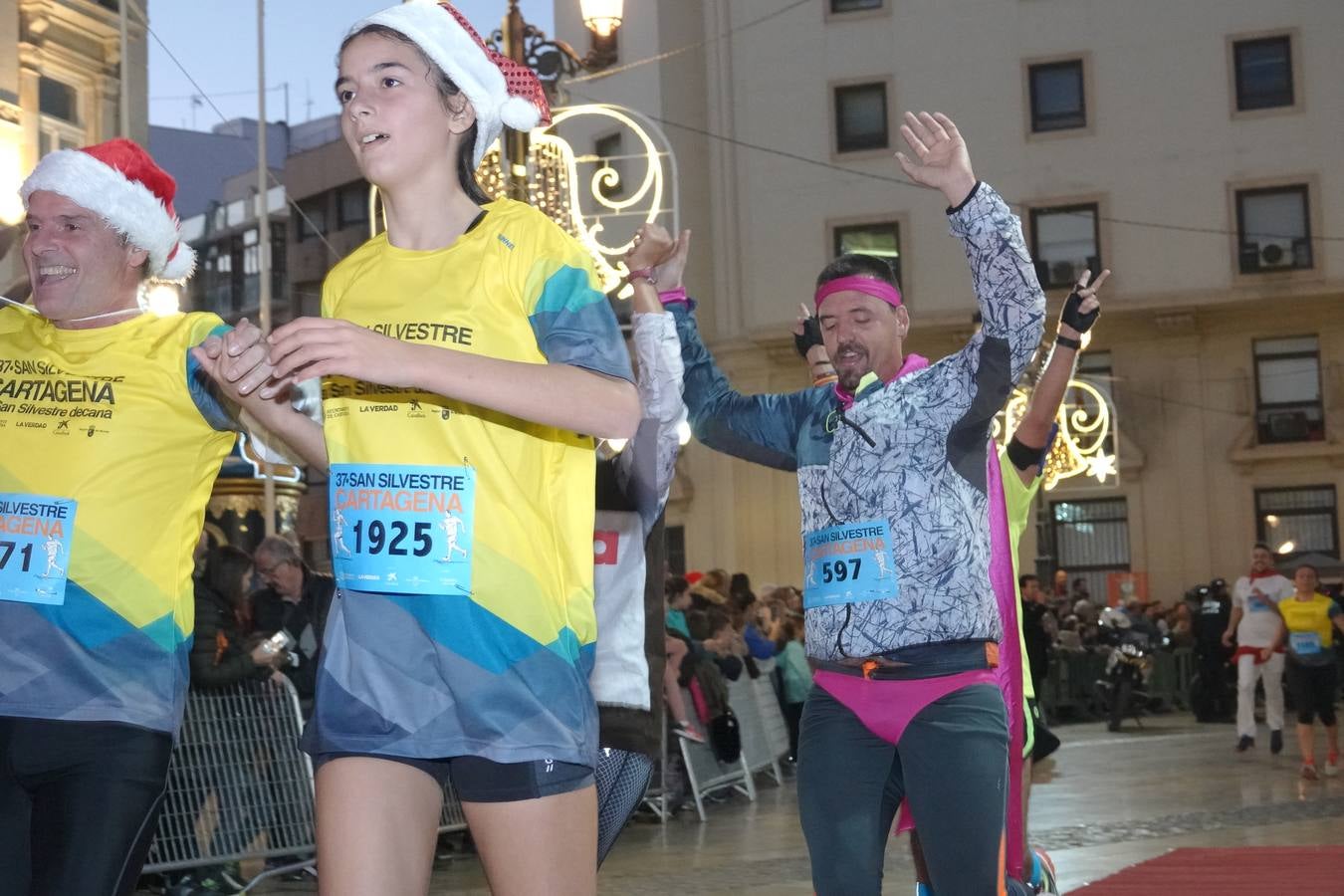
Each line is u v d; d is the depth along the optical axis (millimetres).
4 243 5727
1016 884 4246
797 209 32000
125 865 3064
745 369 32094
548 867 2674
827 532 3971
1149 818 9969
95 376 3227
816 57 32156
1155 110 31453
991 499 4355
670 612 10898
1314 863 7723
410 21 2805
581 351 2670
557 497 2775
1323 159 30781
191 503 3289
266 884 7535
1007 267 3768
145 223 3326
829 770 3830
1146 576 31094
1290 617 12859
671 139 32500
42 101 14133
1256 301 30812
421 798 2719
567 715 2711
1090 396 31297
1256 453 30766
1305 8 30922
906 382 3967
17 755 3076
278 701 7445
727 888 7242
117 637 3145
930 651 3812
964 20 31938
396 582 2691
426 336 2732
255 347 2928
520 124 2904
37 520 3145
